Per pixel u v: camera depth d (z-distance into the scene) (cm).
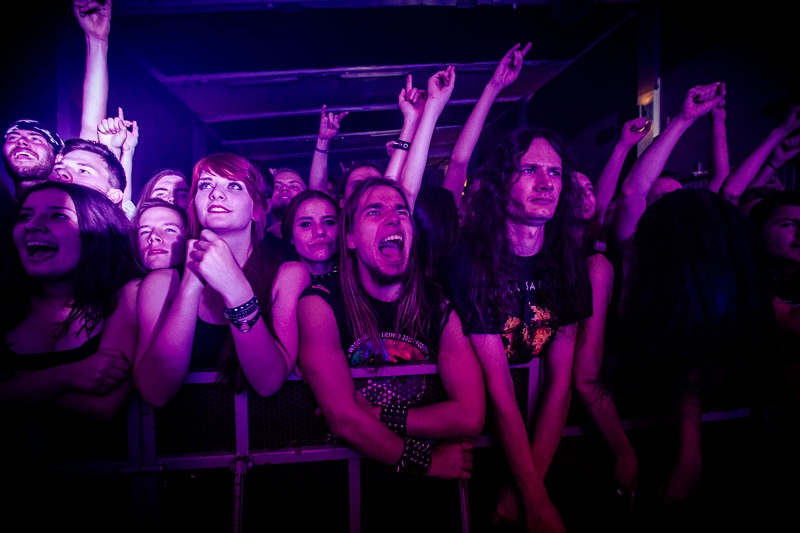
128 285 144
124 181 201
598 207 245
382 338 142
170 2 324
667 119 341
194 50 415
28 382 124
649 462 162
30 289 138
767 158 258
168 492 137
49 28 341
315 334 132
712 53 343
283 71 461
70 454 134
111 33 375
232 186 144
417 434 132
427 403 144
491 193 147
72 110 351
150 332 133
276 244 207
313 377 129
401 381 142
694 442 149
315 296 139
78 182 180
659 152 183
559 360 149
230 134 688
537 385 153
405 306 145
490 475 152
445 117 637
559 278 147
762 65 322
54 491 133
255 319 119
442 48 423
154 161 464
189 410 137
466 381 136
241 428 137
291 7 332
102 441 135
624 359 158
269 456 137
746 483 159
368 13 353
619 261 177
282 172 319
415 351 143
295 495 140
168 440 137
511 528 143
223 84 487
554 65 460
